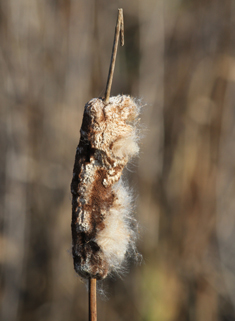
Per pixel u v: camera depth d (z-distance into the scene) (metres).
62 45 2.08
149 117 2.07
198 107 2.10
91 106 0.90
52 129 2.04
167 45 2.21
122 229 0.92
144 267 1.96
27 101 2.02
